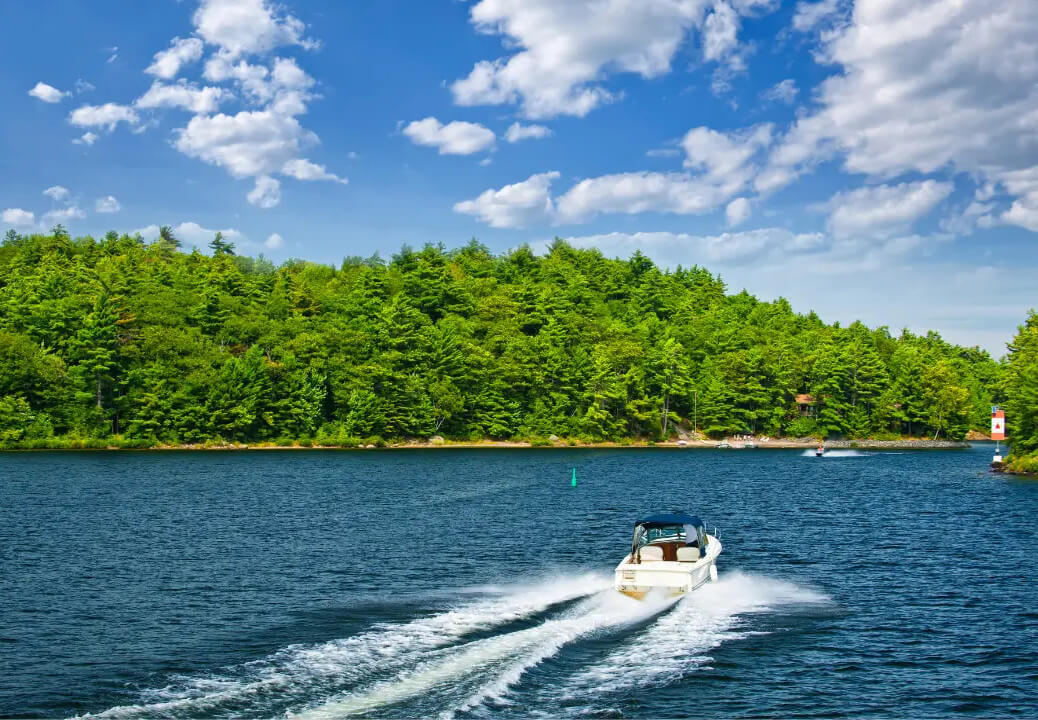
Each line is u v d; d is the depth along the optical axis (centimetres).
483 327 17475
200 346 13150
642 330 18975
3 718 1622
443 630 2227
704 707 1725
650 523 2966
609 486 7425
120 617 2441
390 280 19188
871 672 1991
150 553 3569
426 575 3130
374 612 2488
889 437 17100
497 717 1602
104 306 12375
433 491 6694
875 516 5197
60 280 14800
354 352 14275
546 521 4844
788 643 2206
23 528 4253
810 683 1900
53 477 7350
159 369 12312
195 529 4303
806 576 3200
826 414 16888
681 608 2522
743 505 5866
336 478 7819
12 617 2441
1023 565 3447
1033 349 9719
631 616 2405
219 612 2502
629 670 1930
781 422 17088
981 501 6144
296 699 1669
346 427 13488
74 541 3866
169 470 8375
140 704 1667
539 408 15388
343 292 18600
